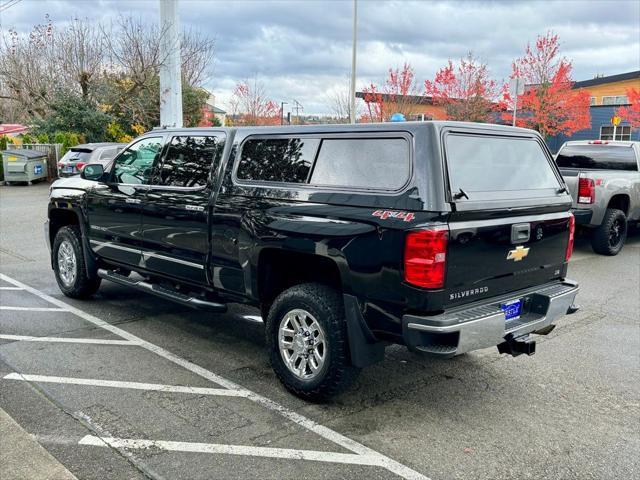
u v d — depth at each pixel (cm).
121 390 436
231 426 382
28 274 826
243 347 536
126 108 2464
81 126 2420
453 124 384
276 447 357
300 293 412
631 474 337
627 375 485
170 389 439
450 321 353
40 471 319
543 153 466
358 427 386
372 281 373
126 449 351
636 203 1031
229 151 482
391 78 2891
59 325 591
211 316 630
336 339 393
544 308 423
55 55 2603
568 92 2816
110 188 595
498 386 458
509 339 395
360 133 400
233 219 461
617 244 1012
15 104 3606
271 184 443
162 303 677
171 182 530
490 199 385
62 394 427
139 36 2325
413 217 356
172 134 542
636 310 677
